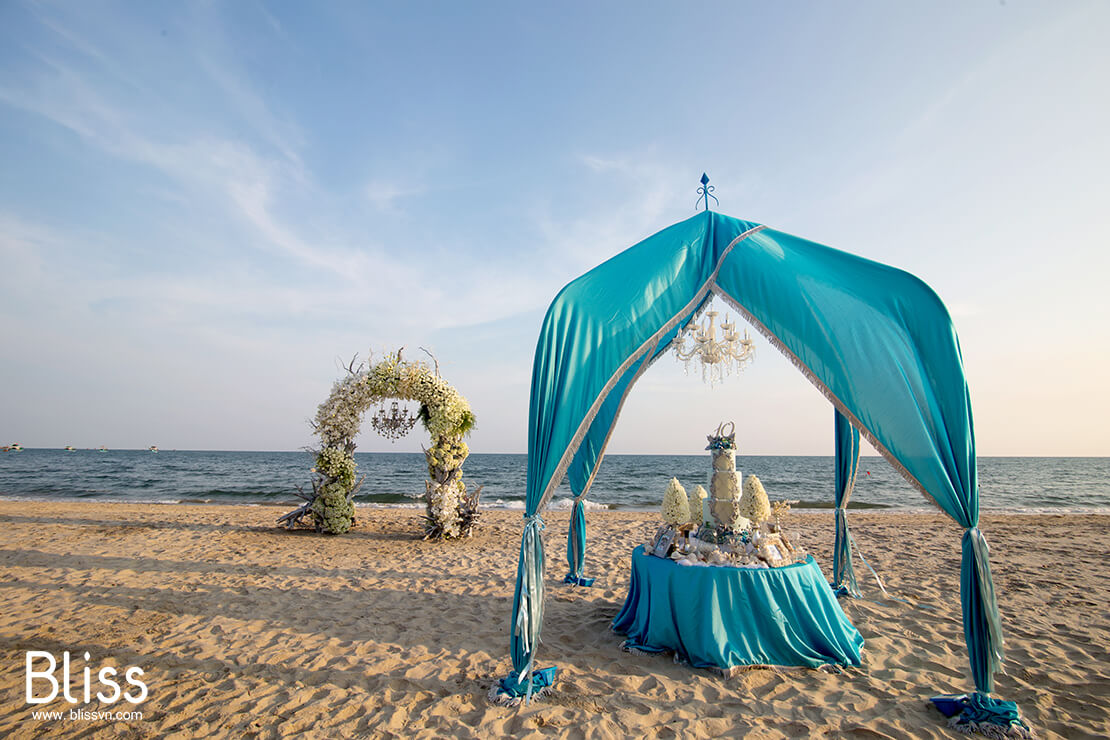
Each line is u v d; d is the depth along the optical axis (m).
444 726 3.92
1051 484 36.81
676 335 6.79
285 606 6.78
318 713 4.13
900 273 4.79
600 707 4.14
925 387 4.33
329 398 12.12
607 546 10.92
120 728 3.91
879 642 5.52
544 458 4.50
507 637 5.77
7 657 5.18
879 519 15.89
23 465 49.66
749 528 5.40
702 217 5.99
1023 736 3.70
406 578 8.22
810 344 4.58
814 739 3.72
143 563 8.92
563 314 4.75
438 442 11.67
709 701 4.23
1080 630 6.00
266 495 24.55
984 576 3.98
